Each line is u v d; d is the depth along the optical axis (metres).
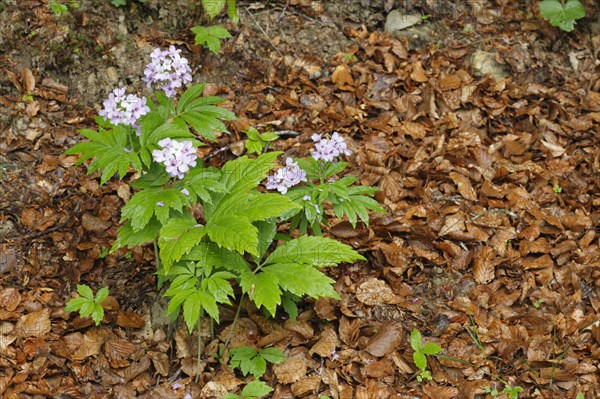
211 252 1.18
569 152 1.56
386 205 1.44
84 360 1.24
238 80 1.57
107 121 1.22
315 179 1.33
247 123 1.50
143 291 1.32
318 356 1.27
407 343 1.29
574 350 1.30
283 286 1.16
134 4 1.56
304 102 1.56
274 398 1.23
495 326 1.31
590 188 1.52
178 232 1.15
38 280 1.30
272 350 1.25
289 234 1.35
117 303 1.29
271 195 1.17
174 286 1.16
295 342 1.28
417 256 1.38
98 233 1.36
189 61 1.55
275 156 1.22
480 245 1.40
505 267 1.39
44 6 1.49
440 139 1.54
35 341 1.24
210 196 1.20
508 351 1.28
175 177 1.22
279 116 1.53
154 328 1.29
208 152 1.47
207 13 1.53
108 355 1.24
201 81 1.55
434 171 1.50
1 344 1.23
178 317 1.28
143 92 1.52
